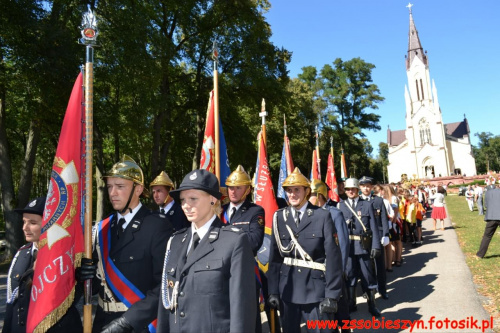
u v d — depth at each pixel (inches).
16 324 111.6
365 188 257.8
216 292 83.0
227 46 793.6
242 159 887.1
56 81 450.9
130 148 766.5
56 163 117.2
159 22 744.3
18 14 419.2
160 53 574.2
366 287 214.7
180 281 87.3
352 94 2054.6
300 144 1364.4
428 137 2684.5
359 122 2016.5
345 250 179.0
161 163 806.5
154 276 105.7
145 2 609.3
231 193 176.2
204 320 81.7
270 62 807.1
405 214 442.6
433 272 298.2
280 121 1195.9
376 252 215.6
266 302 184.9
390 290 262.1
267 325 213.0
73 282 109.3
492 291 229.3
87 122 120.3
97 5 525.7
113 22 533.0
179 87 823.1
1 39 441.1
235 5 754.8
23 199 526.0
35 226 118.3
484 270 281.3
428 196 945.5
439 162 2608.3
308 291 136.9
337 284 131.2
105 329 97.5
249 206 178.2
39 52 428.8
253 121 1177.4
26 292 112.2
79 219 116.3
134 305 100.2
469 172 2682.1
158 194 206.7
